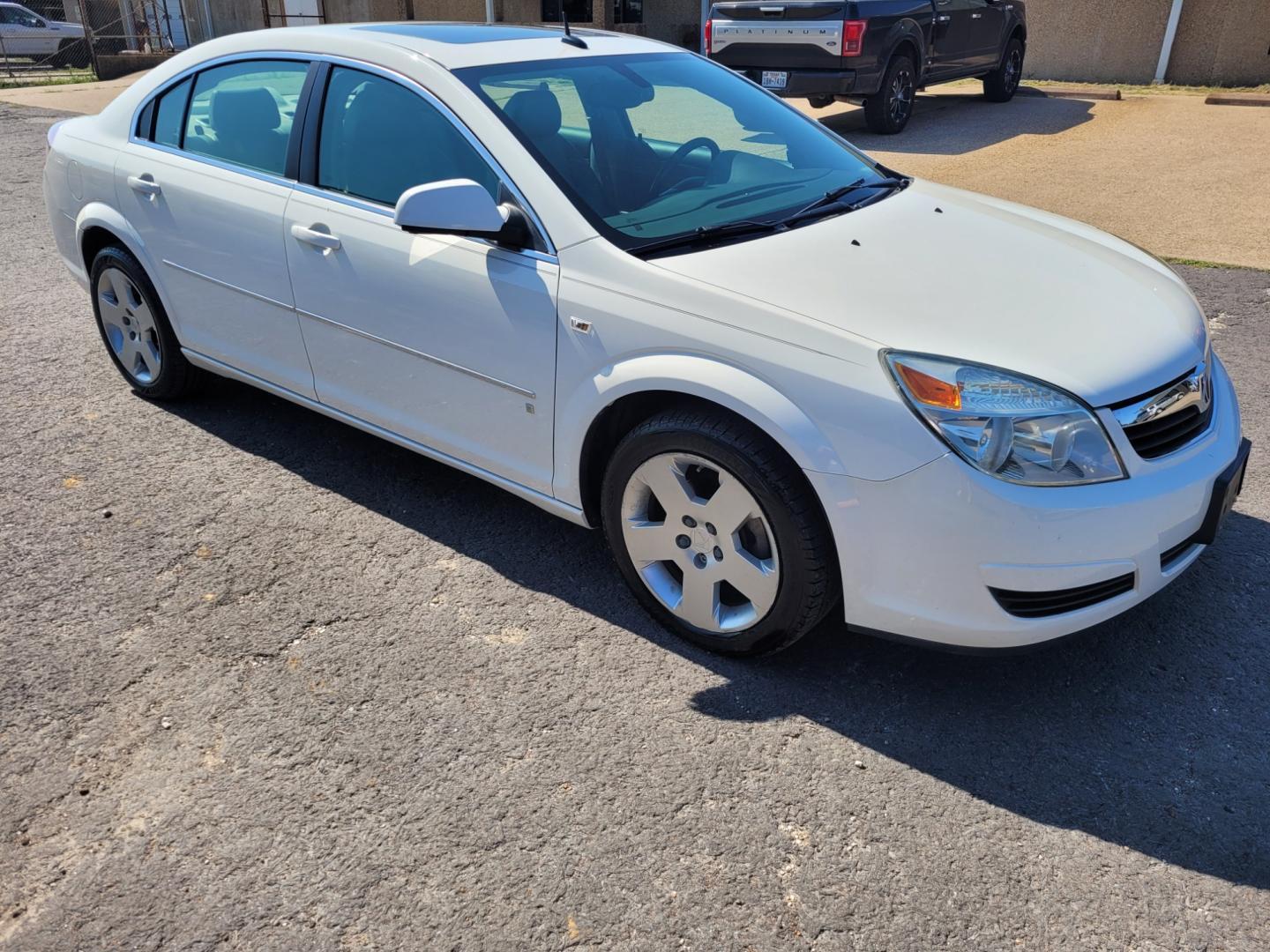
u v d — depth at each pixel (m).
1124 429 2.62
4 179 9.83
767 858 2.41
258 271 3.91
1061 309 2.87
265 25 22.16
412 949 2.18
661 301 2.88
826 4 10.23
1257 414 4.52
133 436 4.52
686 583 3.06
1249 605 3.32
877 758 2.71
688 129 3.69
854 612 2.78
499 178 3.21
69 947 2.18
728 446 2.77
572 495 3.27
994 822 2.51
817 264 2.98
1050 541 2.53
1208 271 6.33
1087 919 2.26
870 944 2.20
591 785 2.62
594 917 2.26
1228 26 13.82
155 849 2.42
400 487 4.12
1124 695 2.95
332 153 3.65
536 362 3.15
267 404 4.89
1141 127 11.17
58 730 2.79
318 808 2.54
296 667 3.04
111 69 20.38
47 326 5.87
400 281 3.43
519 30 3.97
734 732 2.81
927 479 2.55
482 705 2.90
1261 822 2.51
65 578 3.46
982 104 13.38
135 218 4.36
